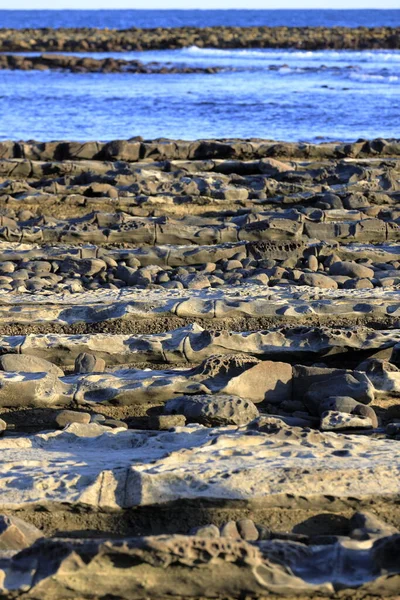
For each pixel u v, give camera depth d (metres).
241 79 113.31
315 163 41.88
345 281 25.34
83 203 35.53
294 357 19.20
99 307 22.06
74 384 17.55
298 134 61.28
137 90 99.00
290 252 28.64
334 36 186.12
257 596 11.07
